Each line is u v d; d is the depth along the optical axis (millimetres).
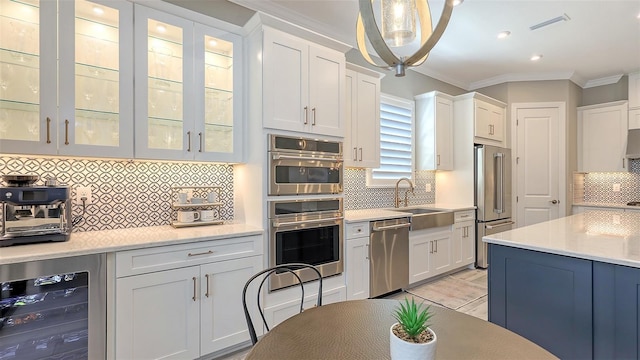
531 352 933
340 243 2713
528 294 1756
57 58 1769
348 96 3123
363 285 2875
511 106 4746
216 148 2426
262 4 2789
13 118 1712
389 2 1302
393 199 4016
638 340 1383
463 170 4328
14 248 1598
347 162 3102
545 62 4211
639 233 2043
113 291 1696
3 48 1713
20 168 1888
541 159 4664
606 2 2805
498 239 1879
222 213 2668
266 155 2316
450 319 1169
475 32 3369
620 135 4566
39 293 1507
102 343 1666
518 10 2943
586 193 5090
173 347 1880
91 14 1943
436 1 2799
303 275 2473
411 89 4258
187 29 2211
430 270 3572
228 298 2102
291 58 2449
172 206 2334
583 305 1551
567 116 4578
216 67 2443
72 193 2049
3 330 1465
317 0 2756
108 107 1980
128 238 1887
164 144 2188
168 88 2217
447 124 4309
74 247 1636
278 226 2330
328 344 979
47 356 1556
